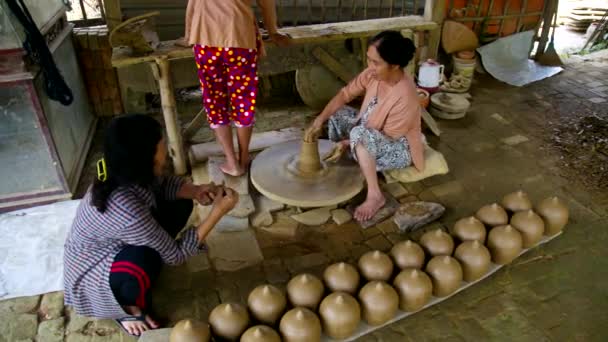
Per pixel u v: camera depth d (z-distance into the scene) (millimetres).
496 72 4863
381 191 3061
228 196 2039
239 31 2496
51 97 2695
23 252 2520
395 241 2682
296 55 3490
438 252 2268
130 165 1656
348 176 2863
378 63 2527
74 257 1919
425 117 3738
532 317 2207
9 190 2842
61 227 2707
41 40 2531
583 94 4480
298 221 2818
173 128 3102
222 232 2693
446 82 4402
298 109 4227
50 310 2227
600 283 2389
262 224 2781
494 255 2354
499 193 3096
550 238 2617
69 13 4566
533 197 3047
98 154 3525
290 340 1842
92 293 1921
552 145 3641
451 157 3490
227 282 2396
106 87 3846
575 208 2936
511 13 4918
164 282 2383
